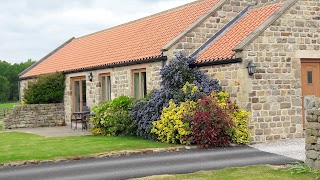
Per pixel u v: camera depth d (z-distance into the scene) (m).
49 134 21.17
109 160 12.99
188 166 11.69
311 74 16.98
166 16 24.23
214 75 17.06
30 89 27.70
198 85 16.67
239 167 11.22
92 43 29.61
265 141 15.88
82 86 25.94
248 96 15.60
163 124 15.83
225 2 19.86
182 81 17.27
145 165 12.03
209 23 19.50
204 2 22.05
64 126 26.39
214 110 15.05
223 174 10.48
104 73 23.48
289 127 16.36
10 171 11.77
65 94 27.52
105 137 17.97
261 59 15.86
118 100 19.22
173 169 11.37
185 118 15.34
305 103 11.16
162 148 14.52
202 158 12.83
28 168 12.12
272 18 16.06
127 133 18.19
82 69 24.89
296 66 16.48
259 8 19.42
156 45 20.72
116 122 18.28
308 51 16.72
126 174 10.95
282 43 16.22
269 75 15.98
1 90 105.06
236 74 15.93
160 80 18.83
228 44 17.72
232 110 15.49
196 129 15.06
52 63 31.55
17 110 26.14
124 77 21.55
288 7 16.28
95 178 10.60
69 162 12.86
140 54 20.94
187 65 17.53
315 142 10.81
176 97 16.53
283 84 16.25
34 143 16.75
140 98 19.22
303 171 10.46
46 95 27.34
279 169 10.82
